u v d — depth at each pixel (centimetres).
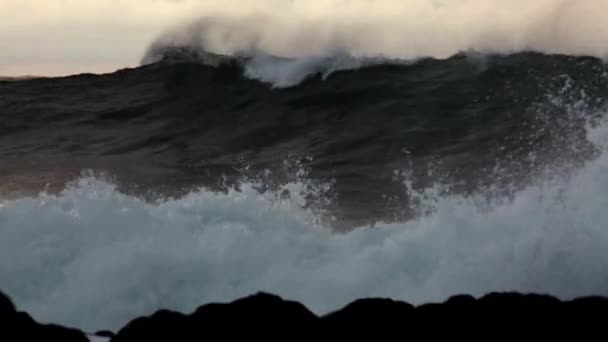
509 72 6469
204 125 6794
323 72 6962
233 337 2061
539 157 4278
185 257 2773
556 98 5341
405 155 5681
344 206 4219
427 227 2880
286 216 3036
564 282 2620
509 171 4269
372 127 6241
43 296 2691
